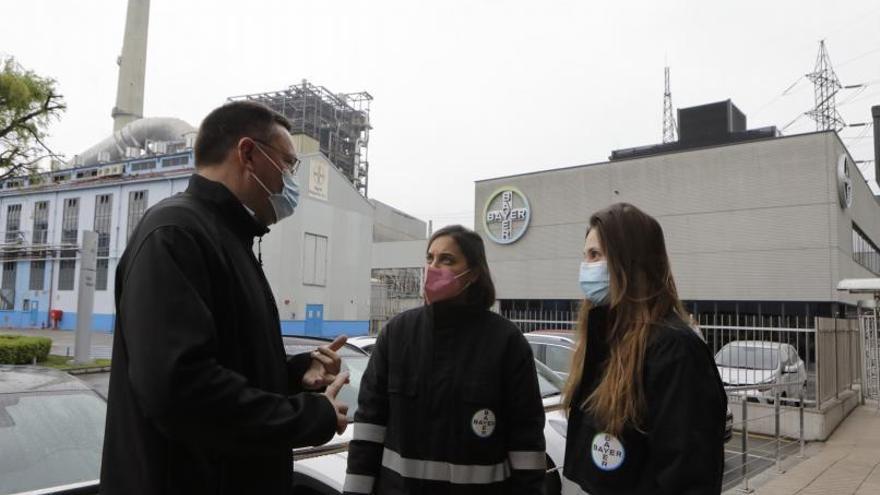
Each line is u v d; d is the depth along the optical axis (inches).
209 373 49.9
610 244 76.0
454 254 98.5
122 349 55.8
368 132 2106.3
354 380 177.9
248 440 52.1
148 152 1503.4
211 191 62.2
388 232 2122.3
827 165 741.9
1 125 598.2
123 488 52.6
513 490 93.5
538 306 962.1
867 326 498.9
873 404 484.4
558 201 958.4
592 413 74.5
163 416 48.1
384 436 99.7
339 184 1350.9
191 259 54.1
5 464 100.7
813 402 368.5
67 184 1348.4
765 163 784.9
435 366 95.5
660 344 69.1
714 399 67.1
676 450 64.1
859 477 259.1
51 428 110.7
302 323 1215.6
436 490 91.4
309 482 130.0
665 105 1518.2
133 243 55.9
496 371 94.7
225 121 64.7
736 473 269.6
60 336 1100.5
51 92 619.8
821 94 1369.3
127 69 2062.0
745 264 788.0
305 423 55.9
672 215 851.4
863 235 940.6
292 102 1840.6
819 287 732.7
